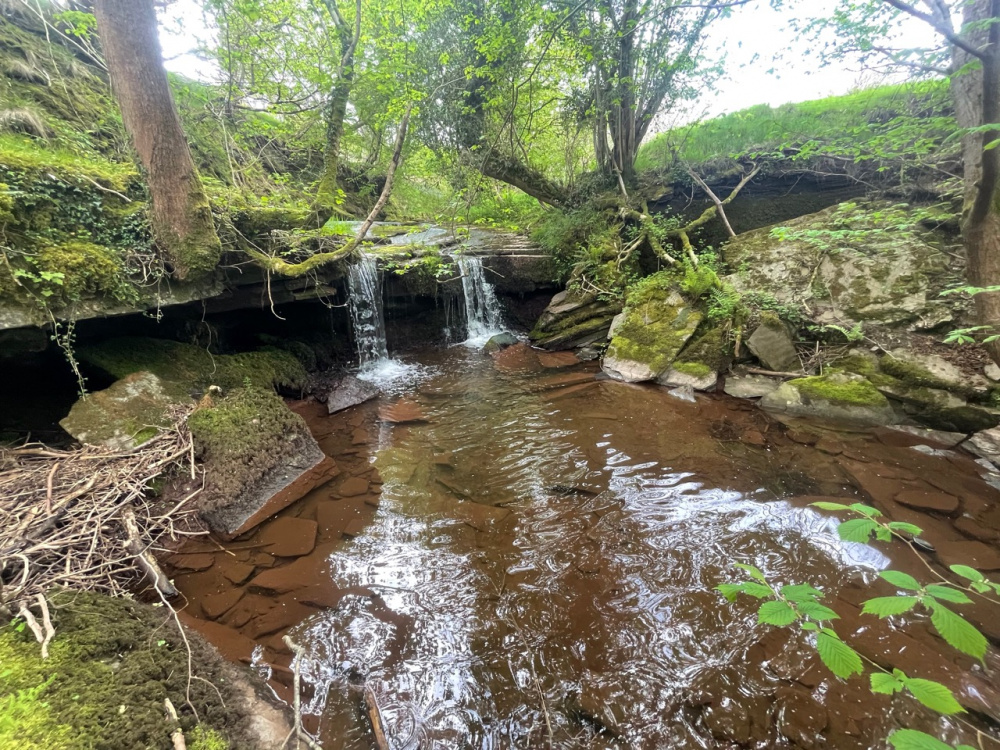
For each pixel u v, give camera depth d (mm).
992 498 3809
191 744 1931
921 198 7164
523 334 9672
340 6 7426
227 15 6477
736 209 9148
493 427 5574
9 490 3465
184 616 2943
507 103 8438
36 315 3713
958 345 5172
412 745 2277
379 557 3508
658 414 5711
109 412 4172
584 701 2451
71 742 1782
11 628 2346
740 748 2203
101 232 4297
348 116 9617
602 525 3783
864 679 2471
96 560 3115
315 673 2625
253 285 5961
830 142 7898
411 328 8859
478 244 10516
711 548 3467
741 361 6453
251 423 4434
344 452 5070
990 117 3158
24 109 4988
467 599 3125
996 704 2299
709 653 2670
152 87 4117
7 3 6352
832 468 4383
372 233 10250
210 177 6762
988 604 2846
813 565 3254
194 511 3758
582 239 9445
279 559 3473
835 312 6223
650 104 9328
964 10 4141
